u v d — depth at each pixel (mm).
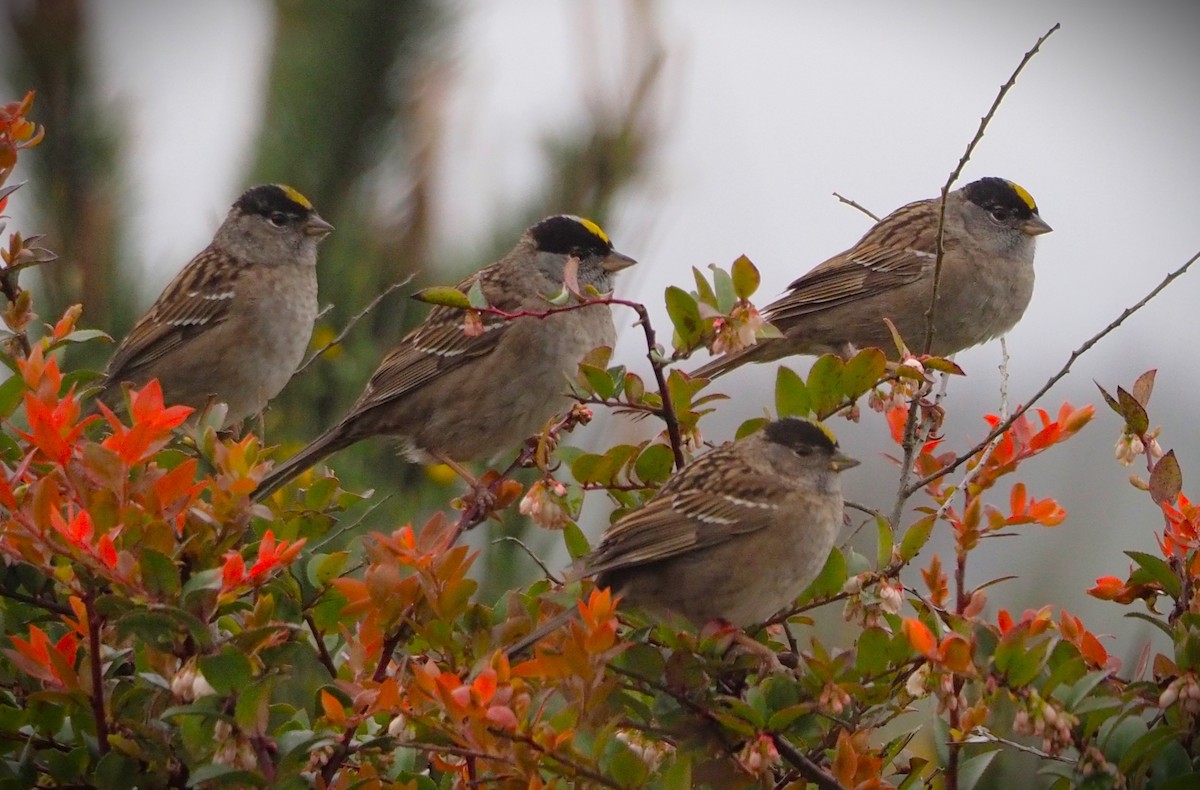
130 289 12633
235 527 6992
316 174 13273
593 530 12188
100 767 6844
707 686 7746
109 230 12453
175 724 6938
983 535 7961
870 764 7371
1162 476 7941
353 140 13234
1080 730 7074
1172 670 7383
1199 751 7500
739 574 9188
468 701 6562
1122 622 13250
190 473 6777
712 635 7707
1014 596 13445
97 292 12297
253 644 6805
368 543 7383
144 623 6539
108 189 12484
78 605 7094
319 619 8062
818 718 7676
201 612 6754
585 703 6945
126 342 12656
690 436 8984
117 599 6586
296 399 13539
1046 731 6797
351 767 7836
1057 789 7910
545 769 6980
